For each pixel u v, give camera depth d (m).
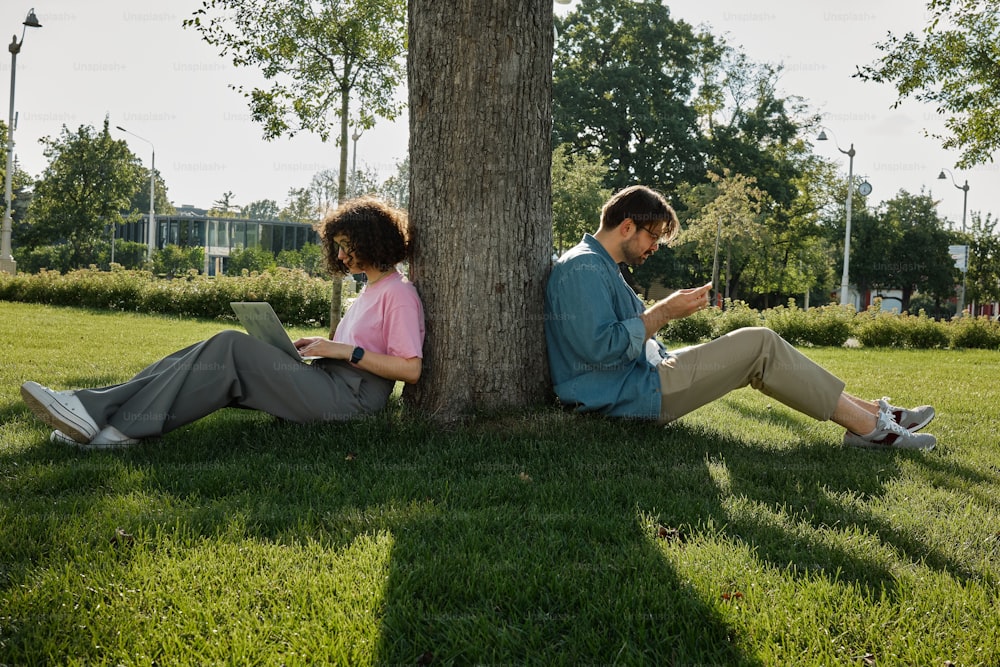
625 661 1.90
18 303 17.20
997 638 2.02
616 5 43.25
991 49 13.67
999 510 3.13
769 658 1.91
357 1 8.12
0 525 2.58
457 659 1.92
